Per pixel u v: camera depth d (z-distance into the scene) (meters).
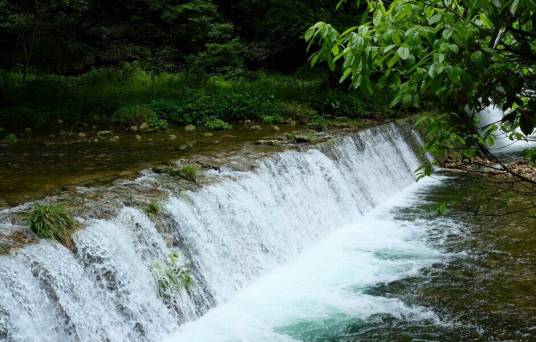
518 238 11.05
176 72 27.17
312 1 25.88
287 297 8.30
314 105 20.08
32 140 13.86
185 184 9.04
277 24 28.23
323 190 12.16
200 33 29.00
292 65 29.78
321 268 9.55
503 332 7.33
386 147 16.56
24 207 7.75
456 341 7.10
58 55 25.14
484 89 3.46
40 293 5.80
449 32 3.27
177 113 17.34
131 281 6.87
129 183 9.04
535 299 8.30
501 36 3.32
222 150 12.56
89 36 27.98
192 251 7.97
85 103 18.03
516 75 3.39
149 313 6.89
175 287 7.37
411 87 3.75
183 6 28.83
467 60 3.32
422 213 13.09
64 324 5.86
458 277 9.16
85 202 7.78
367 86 3.93
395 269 9.52
